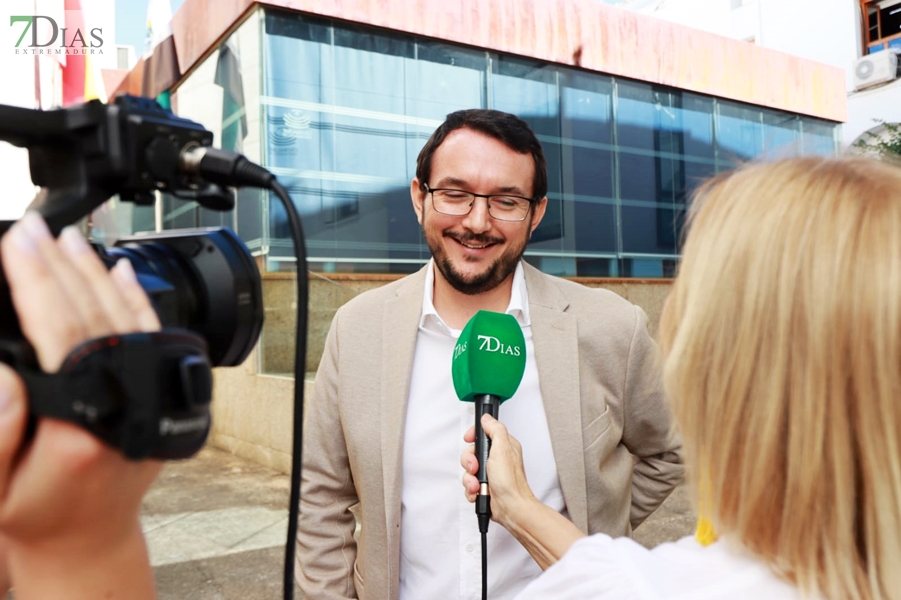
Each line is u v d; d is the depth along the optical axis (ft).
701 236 2.32
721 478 2.14
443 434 4.89
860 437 1.90
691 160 34.17
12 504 1.37
